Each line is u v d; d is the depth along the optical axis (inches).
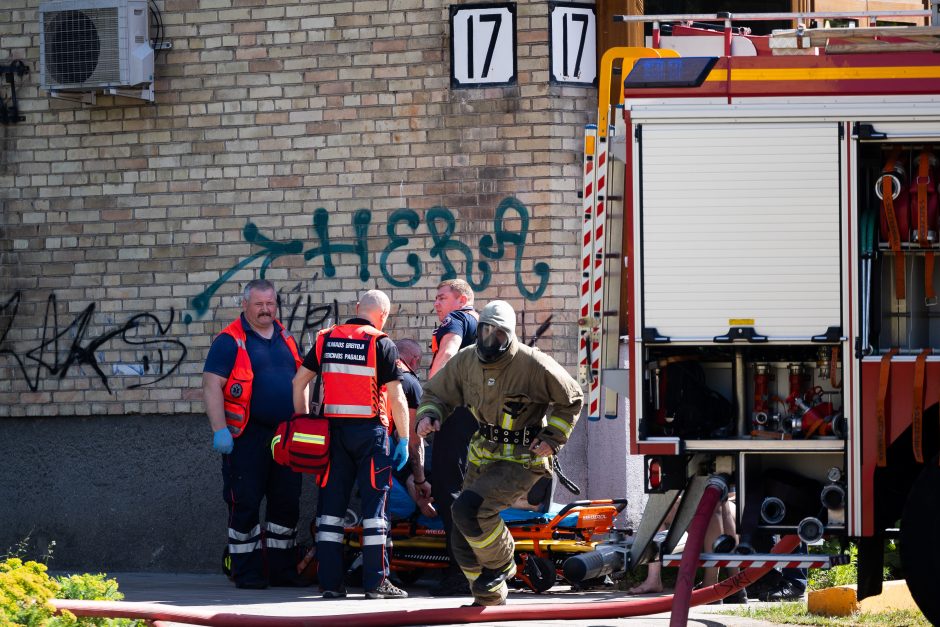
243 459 1460.4
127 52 1700.3
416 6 1688.0
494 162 1665.8
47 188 1774.1
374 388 1346.0
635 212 1071.0
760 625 1115.9
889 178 1072.8
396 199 1686.8
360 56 1700.3
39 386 1759.4
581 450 1644.9
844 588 1178.0
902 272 1090.1
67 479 1745.8
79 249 1763.0
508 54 1664.6
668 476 1109.1
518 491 1117.7
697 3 1758.1
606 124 1198.9
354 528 1481.3
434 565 1444.4
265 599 1322.6
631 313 1070.4
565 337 1647.4
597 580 1423.5
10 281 1777.8
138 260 1747.0
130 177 1752.0
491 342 1088.2
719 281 1064.2
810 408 1087.0
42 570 1029.8
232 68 1732.3
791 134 1062.4
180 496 1718.8
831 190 1059.3
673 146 1071.0
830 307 1055.0
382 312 1386.6
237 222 1724.9
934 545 1011.3
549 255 1649.9
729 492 1093.8
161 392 1728.6
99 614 1019.9
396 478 1492.4
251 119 1726.1
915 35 1060.5
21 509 1754.4
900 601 1236.5
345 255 1697.8
